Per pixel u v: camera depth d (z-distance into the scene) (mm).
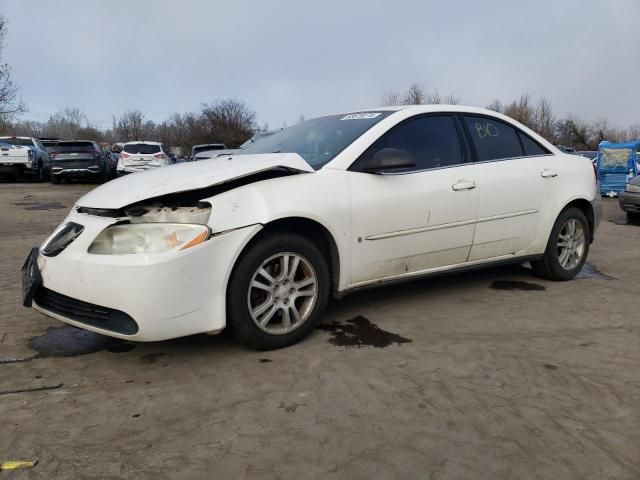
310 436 2463
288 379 3033
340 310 4258
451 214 4125
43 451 2342
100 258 3031
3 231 8625
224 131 51625
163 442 2418
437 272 4211
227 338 3648
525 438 2443
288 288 3441
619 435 2473
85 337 3691
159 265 2953
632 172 15898
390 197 3799
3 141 22750
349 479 2164
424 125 4199
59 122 75125
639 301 4516
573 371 3133
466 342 3584
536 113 52375
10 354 3398
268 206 3266
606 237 8234
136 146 20844
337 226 3566
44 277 3250
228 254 3143
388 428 2525
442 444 2398
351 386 2941
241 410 2693
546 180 4750
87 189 18422
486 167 4391
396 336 3693
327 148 3902
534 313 4188
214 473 2199
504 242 4539
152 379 3051
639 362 3264
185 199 3176
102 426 2547
